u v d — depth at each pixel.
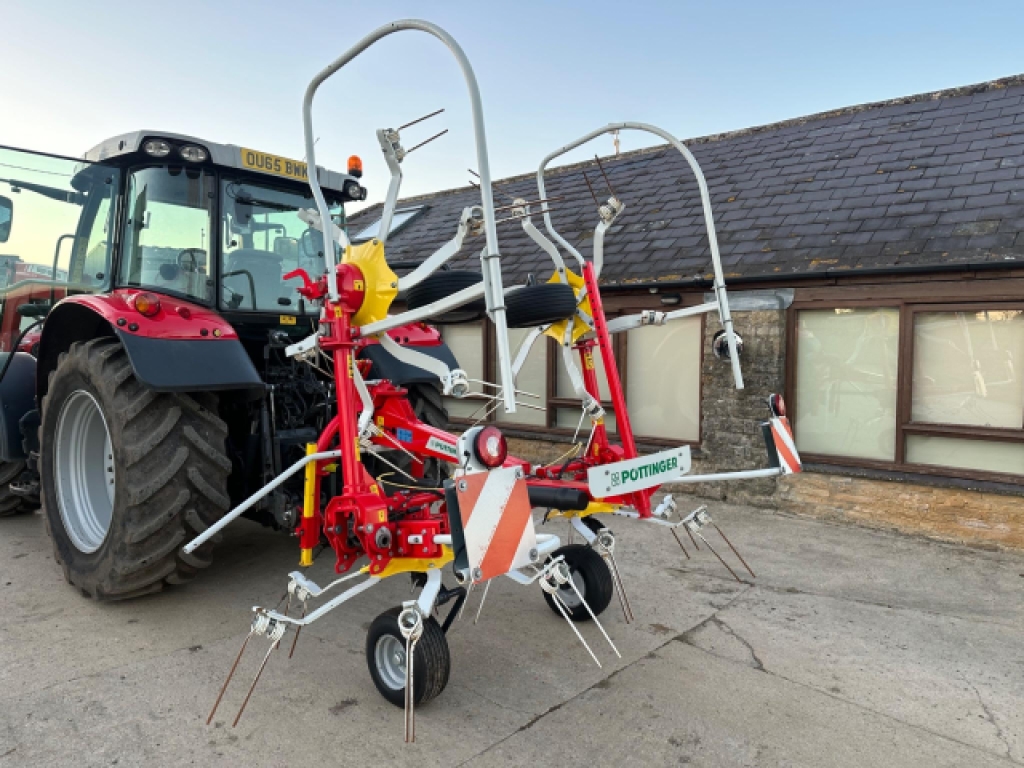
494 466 2.40
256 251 4.05
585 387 3.59
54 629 3.25
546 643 3.17
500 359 2.18
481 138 2.21
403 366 4.26
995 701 2.68
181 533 3.31
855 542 4.70
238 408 4.03
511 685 2.79
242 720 2.51
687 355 5.97
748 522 5.16
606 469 2.74
